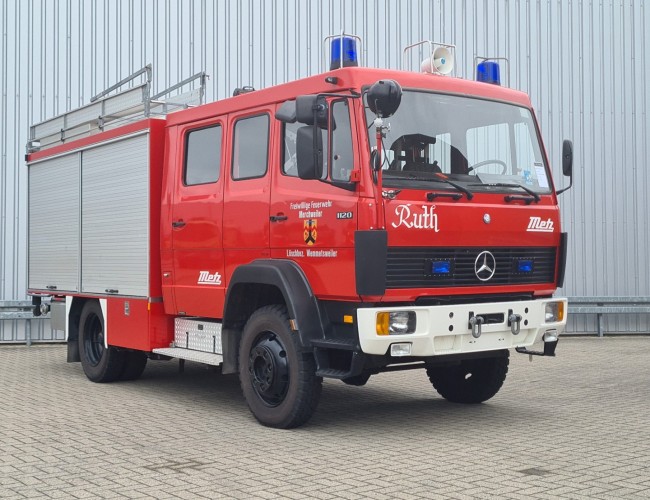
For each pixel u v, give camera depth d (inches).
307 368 269.0
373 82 261.4
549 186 295.9
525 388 369.4
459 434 267.7
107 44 555.2
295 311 265.7
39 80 550.9
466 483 205.8
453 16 589.6
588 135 604.1
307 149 252.1
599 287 603.5
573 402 331.9
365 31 579.8
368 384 383.2
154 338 342.3
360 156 254.5
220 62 564.1
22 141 550.3
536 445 250.1
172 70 558.6
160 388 374.0
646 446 247.9
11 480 213.2
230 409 319.0
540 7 600.4
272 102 289.1
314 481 209.3
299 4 572.7
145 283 344.8
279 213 281.4
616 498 191.9
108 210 376.2
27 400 339.6
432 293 260.4
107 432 273.4
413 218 255.6
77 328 411.5
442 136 273.3
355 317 257.9
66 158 416.8
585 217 602.2
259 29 568.4
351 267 254.7
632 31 610.2
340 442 256.5
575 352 509.7
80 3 553.3
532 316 279.9
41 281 443.5
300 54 572.7
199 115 324.2
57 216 425.1
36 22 550.6
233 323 298.8
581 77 603.8
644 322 617.9
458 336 262.4
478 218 269.1
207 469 222.5
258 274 279.4
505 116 291.3
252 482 208.8
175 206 332.2
